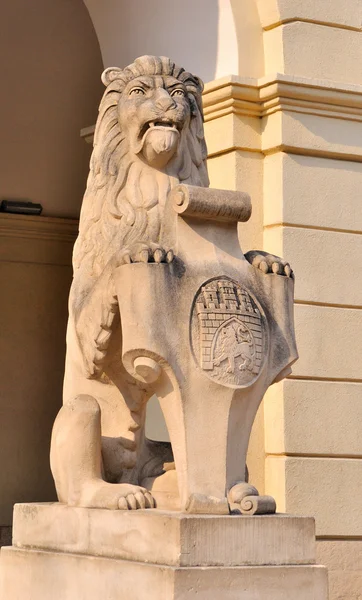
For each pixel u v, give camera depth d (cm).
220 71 955
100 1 1073
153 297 554
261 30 952
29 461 1412
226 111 935
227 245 586
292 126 927
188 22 980
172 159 631
